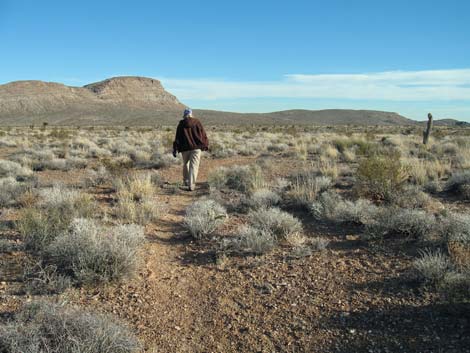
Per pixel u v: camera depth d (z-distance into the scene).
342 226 7.19
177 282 5.31
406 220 6.37
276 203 8.84
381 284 4.95
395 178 8.93
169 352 3.86
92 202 8.42
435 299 4.48
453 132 49.44
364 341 3.90
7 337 3.44
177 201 9.74
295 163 15.57
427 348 3.70
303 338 4.05
